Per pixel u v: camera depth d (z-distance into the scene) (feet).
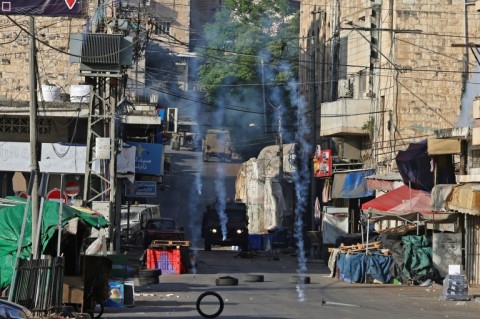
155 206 466.29
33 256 150.30
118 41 268.82
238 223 431.02
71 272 159.63
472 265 257.55
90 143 269.85
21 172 330.95
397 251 261.85
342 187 389.80
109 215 260.21
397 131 363.56
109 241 259.60
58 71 424.05
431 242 264.31
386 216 268.00
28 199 147.84
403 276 257.96
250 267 328.08
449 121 363.76
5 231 157.58
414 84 365.20
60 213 152.76
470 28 363.76
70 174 332.19
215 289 230.27
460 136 257.75
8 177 342.44
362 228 289.74
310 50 498.69
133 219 446.19
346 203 401.90
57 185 335.26
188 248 299.79
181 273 290.56
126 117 348.18
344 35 425.69
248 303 192.44
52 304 144.25
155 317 161.68
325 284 254.47
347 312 177.27
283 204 505.66
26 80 425.28
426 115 364.38
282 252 442.50
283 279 270.67
